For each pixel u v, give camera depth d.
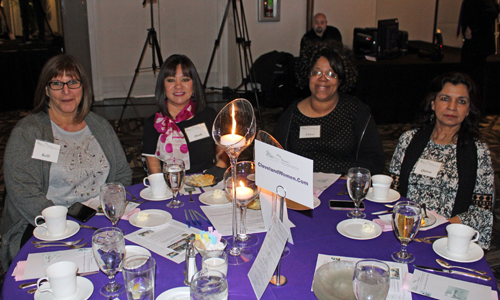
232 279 1.10
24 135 1.83
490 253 2.48
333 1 6.92
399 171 2.03
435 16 7.35
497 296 1.04
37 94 1.89
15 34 5.75
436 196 1.90
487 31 5.24
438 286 1.07
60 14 5.91
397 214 1.17
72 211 1.52
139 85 6.94
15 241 1.82
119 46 6.64
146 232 1.37
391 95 5.44
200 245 1.12
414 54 6.14
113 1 6.39
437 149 1.93
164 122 2.31
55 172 1.90
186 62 2.27
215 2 6.89
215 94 7.01
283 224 0.98
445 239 1.31
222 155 2.42
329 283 1.00
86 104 1.96
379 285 0.86
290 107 2.41
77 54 6.21
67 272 1.02
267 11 6.73
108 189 1.34
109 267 1.03
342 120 2.25
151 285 0.94
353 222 1.43
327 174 1.93
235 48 6.84
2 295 1.06
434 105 1.90
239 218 1.47
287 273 1.13
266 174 1.12
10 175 1.77
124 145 4.62
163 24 6.73
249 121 1.18
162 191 1.68
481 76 5.46
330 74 2.12
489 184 1.80
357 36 5.94
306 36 6.03
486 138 4.93
